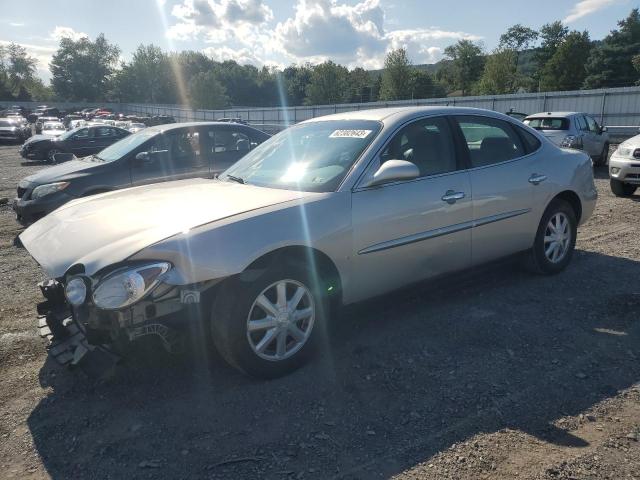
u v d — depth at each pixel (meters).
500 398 3.05
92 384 3.32
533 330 3.94
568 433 2.72
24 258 6.50
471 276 4.49
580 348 3.64
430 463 2.51
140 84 112.88
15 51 114.69
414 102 36.53
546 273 5.07
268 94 129.50
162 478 2.47
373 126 3.98
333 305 3.62
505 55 59.81
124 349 2.92
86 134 19.50
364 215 3.55
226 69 127.19
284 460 2.57
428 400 3.05
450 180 4.07
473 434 2.72
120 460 2.61
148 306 2.89
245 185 3.95
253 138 8.39
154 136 7.73
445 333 3.92
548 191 4.80
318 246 3.34
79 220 3.47
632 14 65.94
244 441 2.72
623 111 28.23
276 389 3.21
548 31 76.50
